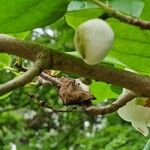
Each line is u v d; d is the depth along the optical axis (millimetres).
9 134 4789
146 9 858
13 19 753
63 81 900
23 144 4855
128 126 3959
